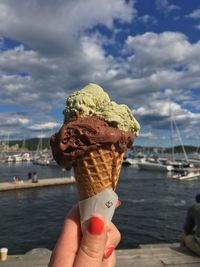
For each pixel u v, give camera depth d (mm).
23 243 1724
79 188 192
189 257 646
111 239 189
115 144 188
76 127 182
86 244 171
